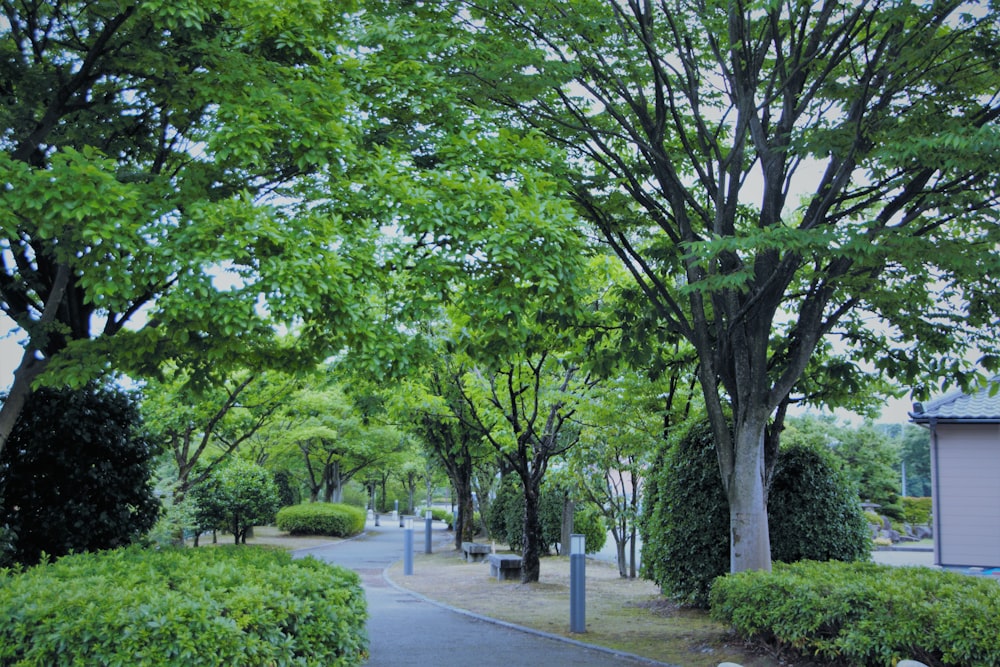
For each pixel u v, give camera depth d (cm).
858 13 832
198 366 798
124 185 627
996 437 1744
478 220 732
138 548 784
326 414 2620
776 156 950
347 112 761
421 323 1384
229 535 3278
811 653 777
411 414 1827
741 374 957
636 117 1062
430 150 880
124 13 692
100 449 1014
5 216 593
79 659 488
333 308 683
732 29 944
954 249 744
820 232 733
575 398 1430
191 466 1669
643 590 1479
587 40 941
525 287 784
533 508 1612
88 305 901
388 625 1091
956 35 794
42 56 823
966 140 656
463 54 909
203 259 616
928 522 3709
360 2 840
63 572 622
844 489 1141
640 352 1070
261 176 834
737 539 943
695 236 992
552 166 897
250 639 526
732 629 930
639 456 1493
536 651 897
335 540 3341
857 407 1183
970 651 644
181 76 724
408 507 6850
